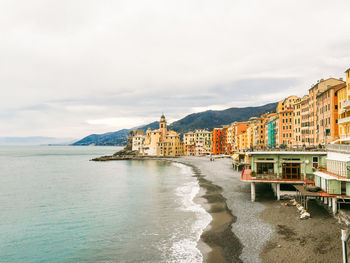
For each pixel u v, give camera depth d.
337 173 41.00
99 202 59.25
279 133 112.62
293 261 27.67
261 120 146.88
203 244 34.25
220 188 68.62
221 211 47.53
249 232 36.19
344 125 59.94
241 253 30.84
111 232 40.19
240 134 182.12
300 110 100.00
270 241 32.75
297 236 33.03
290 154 50.19
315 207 42.47
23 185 84.88
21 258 32.84
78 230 41.53
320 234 32.56
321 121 77.25
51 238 38.59
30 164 174.75
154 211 50.09
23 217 48.78
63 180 95.88
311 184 46.59
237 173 98.62
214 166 131.00
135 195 65.75
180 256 31.55
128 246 35.06
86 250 34.44
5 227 43.38
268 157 51.06
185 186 76.81
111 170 130.50
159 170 126.56
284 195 50.22
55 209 54.03
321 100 77.19
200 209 49.81
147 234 38.72
